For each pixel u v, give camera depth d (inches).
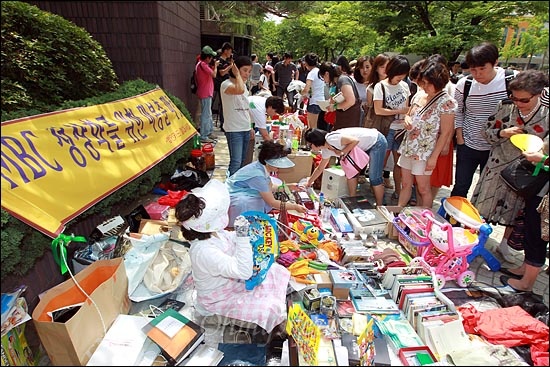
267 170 120.7
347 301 98.3
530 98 96.3
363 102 191.8
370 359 75.4
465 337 81.4
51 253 94.9
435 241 105.1
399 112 153.9
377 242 131.0
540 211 93.7
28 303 84.6
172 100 166.2
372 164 148.3
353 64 216.5
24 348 72.9
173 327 76.2
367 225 131.0
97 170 98.8
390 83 152.6
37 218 73.6
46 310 73.2
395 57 147.0
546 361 75.2
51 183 81.4
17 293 69.8
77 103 112.0
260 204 122.0
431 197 137.1
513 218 113.7
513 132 103.4
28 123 84.4
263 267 84.3
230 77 159.3
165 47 148.9
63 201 82.4
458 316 86.3
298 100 317.4
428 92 123.7
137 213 128.0
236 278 81.0
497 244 134.1
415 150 129.9
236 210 118.7
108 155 106.7
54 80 113.4
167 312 80.4
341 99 173.2
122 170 109.6
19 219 70.8
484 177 118.0
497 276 115.4
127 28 138.6
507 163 110.5
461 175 133.3
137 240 101.9
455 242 103.8
